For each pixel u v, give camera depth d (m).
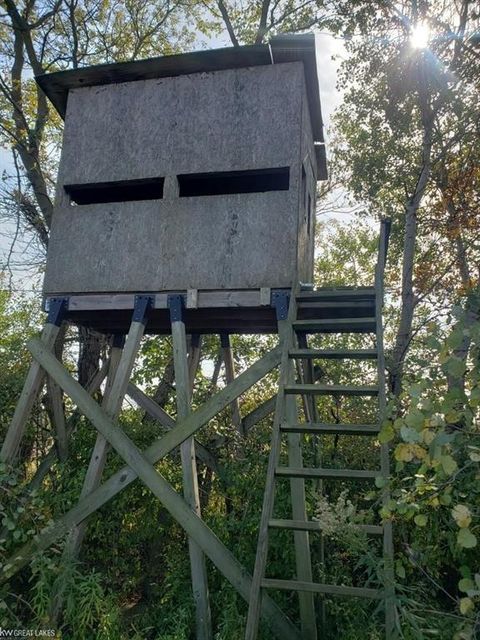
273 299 5.73
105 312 6.66
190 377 7.96
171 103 6.54
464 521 2.72
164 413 7.66
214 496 7.11
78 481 6.55
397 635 3.56
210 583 6.06
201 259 6.01
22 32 11.01
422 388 3.13
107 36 12.05
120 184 6.58
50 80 6.86
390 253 11.11
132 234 6.29
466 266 9.86
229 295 5.88
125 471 5.56
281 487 6.16
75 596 5.29
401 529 5.44
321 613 5.56
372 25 9.20
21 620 5.60
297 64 6.27
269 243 5.87
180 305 5.95
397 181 10.14
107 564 6.77
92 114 6.79
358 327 5.50
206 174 6.27
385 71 9.49
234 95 6.36
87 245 6.39
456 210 10.02
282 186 7.17
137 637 5.24
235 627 5.06
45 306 6.36
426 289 10.52
